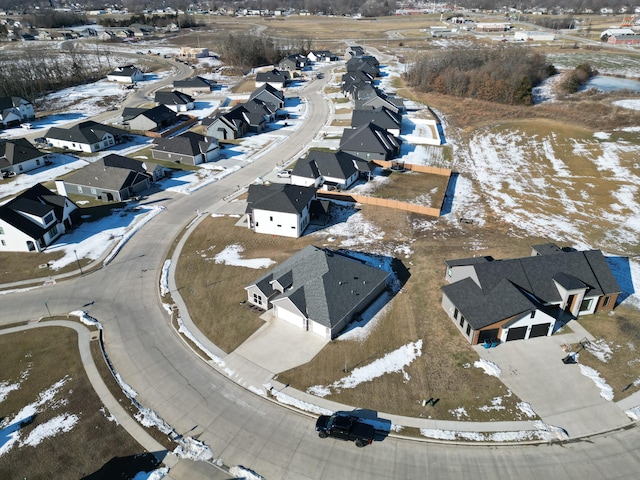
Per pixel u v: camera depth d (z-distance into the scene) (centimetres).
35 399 3269
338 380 3412
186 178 7175
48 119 10362
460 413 3130
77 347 3759
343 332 3878
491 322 3622
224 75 14825
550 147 8269
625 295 4331
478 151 8300
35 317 4141
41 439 2956
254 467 2780
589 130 8931
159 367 3553
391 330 3897
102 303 4319
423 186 6800
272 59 16400
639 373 3434
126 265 4925
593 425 3030
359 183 6894
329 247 5178
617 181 6881
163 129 9588
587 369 3472
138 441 2945
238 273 4725
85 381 3419
